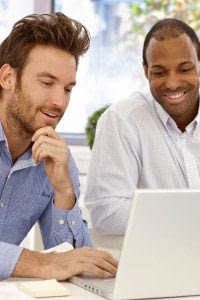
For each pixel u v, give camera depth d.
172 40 2.47
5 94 1.98
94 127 3.07
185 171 2.60
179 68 2.47
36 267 1.71
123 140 2.56
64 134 3.79
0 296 1.50
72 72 1.90
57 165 1.96
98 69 3.79
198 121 2.61
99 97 3.81
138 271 1.50
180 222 1.51
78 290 1.61
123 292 1.51
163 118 2.60
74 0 3.79
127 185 2.51
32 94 1.90
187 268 1.56
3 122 1.99
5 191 2.04
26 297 1.50
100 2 3.79
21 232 2.11
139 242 1.48
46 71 1.88
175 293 1.56
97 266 1.72
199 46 2.54
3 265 1.71
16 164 2.03
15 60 1.92
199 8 3.85
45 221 2.12
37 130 1.93
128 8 3.81
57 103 1.88
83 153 3.75
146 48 2.54
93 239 2.61
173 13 3.85
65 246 1.87
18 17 3.72
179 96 2.50
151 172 2.60
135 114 2.61
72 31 1.90
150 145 2.59
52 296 1.53
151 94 2.65
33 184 2.08
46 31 1.88
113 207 2.46
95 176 2.54
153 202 1.47
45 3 3.75
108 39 3.81
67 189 1.99
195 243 1.54
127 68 3.82
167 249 1.51
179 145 2.61
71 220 2.00
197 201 1.51
